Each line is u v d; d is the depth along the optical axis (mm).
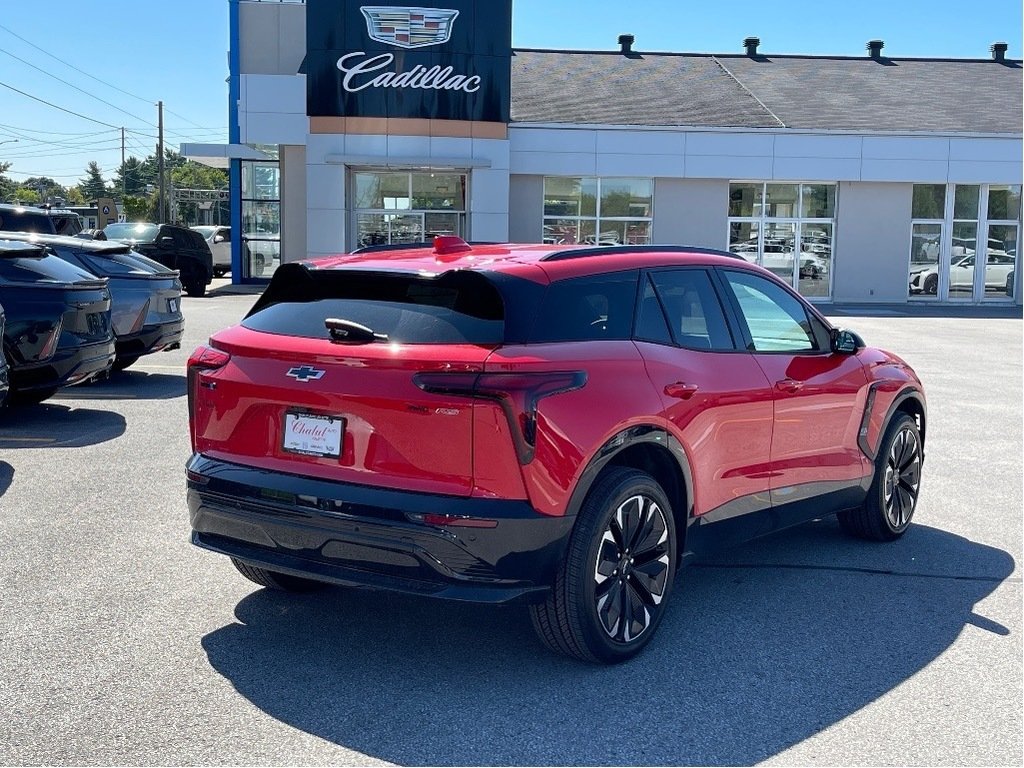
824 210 30188
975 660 4422
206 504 4371
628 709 3896
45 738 3586
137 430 9102
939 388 12992
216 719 3758
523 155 28422
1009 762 3521
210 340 4582
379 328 4102
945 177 29625
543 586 3967
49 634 4535
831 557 5953
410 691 4027
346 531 3934
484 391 3789
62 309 9234
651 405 4340
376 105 26812
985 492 7562
